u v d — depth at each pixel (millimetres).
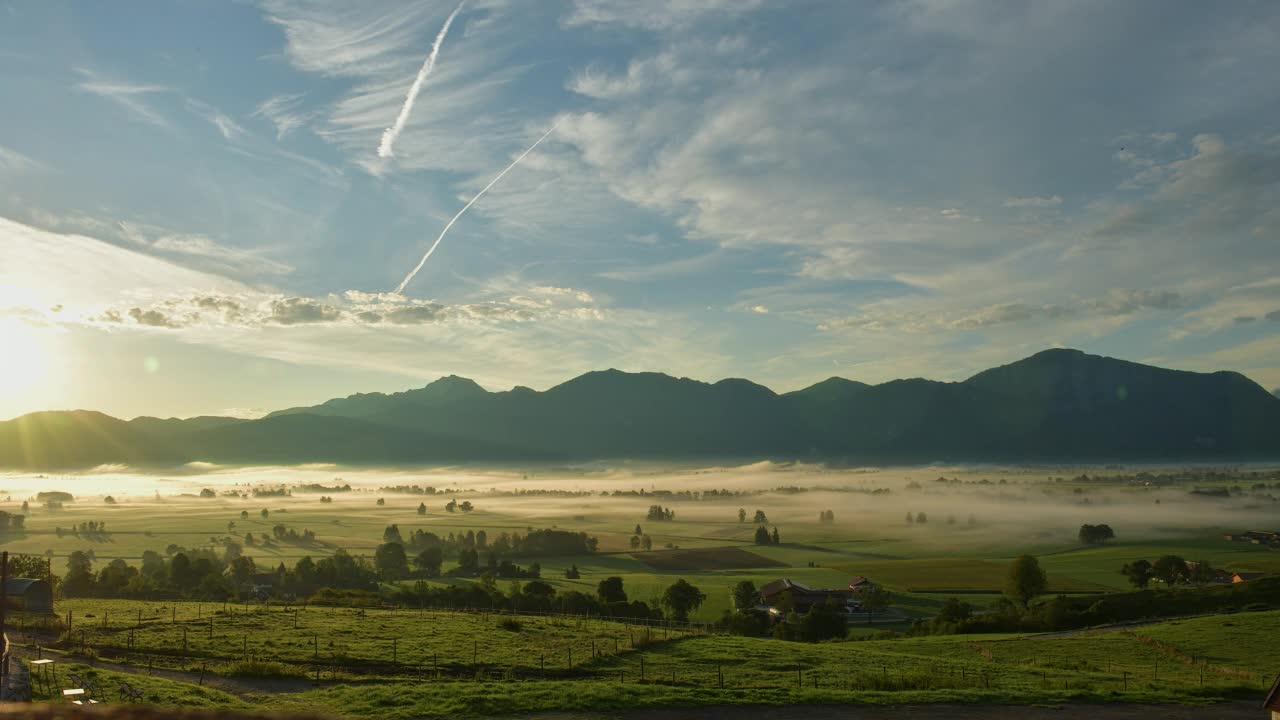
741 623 127875
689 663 63875
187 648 61750
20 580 77250
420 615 84125
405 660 59969
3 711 11023
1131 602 120812
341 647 63531
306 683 52906
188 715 11352
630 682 54719
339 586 189125
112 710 11312
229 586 162125
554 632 76562
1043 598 176125
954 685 57188
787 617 138125
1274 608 111812
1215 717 49938
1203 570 197250
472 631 73562
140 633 66938
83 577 145375
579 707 46812
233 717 11562
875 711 48406
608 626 83688
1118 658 79438
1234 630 89188
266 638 66250
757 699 50062
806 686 55031
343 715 44188
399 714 44406
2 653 34000
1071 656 80812
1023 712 49312
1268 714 50719
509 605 134500
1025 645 87938
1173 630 91812
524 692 49469
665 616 143625
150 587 148375
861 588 185750
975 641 92062
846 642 94438
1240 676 67938
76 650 60156
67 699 39469
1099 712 50031
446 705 46312
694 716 46250
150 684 45750
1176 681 62781
